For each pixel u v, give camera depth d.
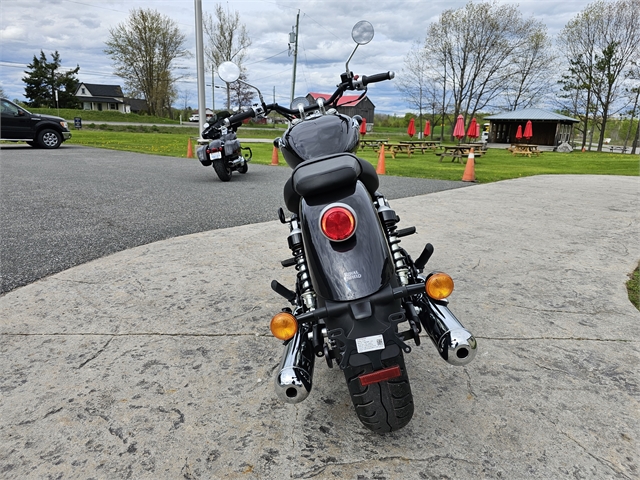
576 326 3.37
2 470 2.06
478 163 19.33
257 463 2.10
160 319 3.56
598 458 2.09
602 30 41.22
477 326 3.37
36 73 73.31
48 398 2.59
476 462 2.08
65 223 6.39
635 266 4.68
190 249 5.30
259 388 2.69
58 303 3.84
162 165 13.88
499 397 2.55
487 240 5.60
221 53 61.34
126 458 2.14
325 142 2.59
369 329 1.99
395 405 2.04
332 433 2.30
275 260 4.91
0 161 13.87
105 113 62.19
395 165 16.64
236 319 3.55
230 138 10.59
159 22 65.38
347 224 1.99
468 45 51.22
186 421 2.40
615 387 2.63
